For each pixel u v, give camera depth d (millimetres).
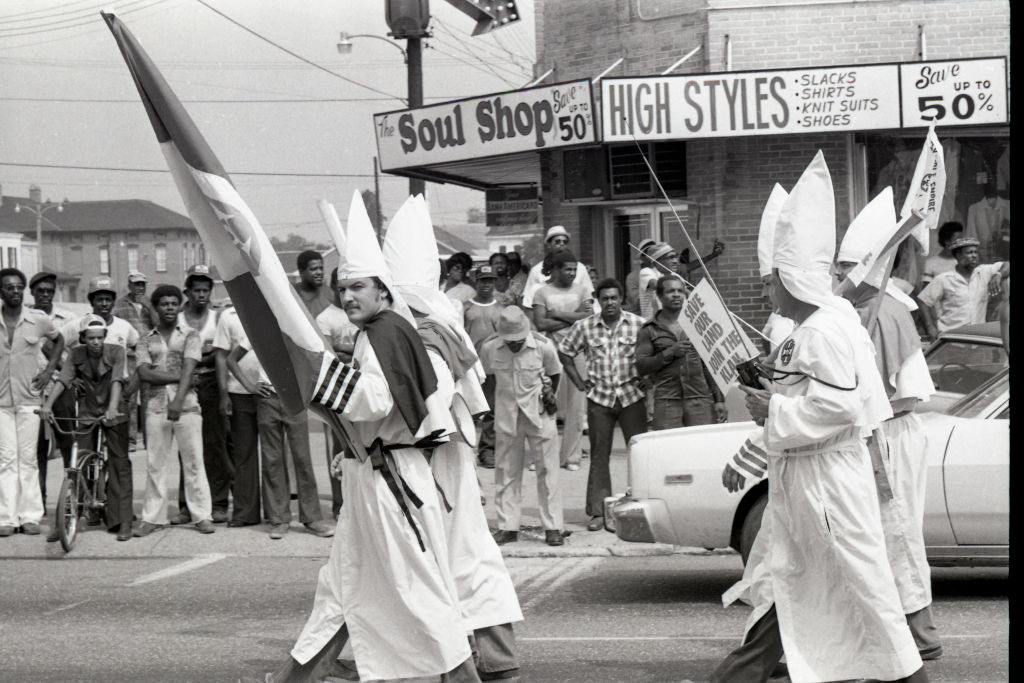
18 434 12758
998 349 9094
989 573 10109
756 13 17969
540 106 17156
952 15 17750
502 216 23797
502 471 11805
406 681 6770
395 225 7199
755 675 6320
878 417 6098
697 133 16594
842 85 16438
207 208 6219
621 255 19000
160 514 12562
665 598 9547
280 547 12000
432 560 6254
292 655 6512
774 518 6219
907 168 17438
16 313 12750
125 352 12578
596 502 12141
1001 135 17344
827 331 6012
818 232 6191
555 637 8312
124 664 7852
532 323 14570
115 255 101938
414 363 6242
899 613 5965
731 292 17734
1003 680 6879
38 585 10625
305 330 6055
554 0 19922
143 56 6121
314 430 21094
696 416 11664
